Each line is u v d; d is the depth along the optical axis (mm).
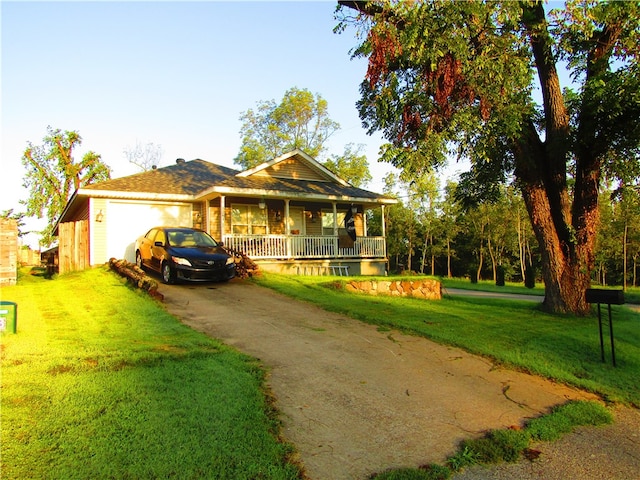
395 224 47656
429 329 8125
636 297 20172
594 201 11000
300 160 20016
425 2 7273
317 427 4160
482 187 12977
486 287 27391
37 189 33625
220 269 12070
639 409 5312
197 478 3037
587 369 6586
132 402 4098
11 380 4320
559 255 11016
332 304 9922
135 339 6285
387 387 5309
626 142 10078
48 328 6707
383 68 7648
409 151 8555
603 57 9656
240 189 15742
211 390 4570
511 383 5789
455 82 7922
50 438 3373
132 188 16438
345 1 8172
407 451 3822
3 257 12148
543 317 10328
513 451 3928
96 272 13367
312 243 17547
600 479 3605
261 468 3266
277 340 6977
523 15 8805
